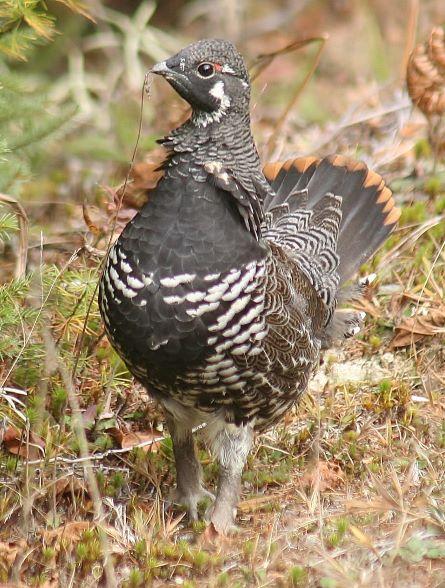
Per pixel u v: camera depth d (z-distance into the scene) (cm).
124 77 1534
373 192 969
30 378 852
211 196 725
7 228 895
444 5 1658
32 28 904
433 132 1148
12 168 962
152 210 726
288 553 721
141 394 916
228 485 773
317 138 1241
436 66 1114
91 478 699
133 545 726
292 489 808
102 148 1291
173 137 739
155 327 715
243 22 1716
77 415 718
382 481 794
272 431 878
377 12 1694
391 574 675
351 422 877
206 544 748
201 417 771
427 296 991
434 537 715
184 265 712
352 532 709
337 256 929
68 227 1081
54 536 724
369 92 1355
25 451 805
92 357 910
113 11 1641
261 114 1341
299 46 1155
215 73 729
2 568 696
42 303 830
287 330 748
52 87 1409
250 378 739
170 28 1752
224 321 715
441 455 821
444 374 931
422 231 1025
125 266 720
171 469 844
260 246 743
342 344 977
